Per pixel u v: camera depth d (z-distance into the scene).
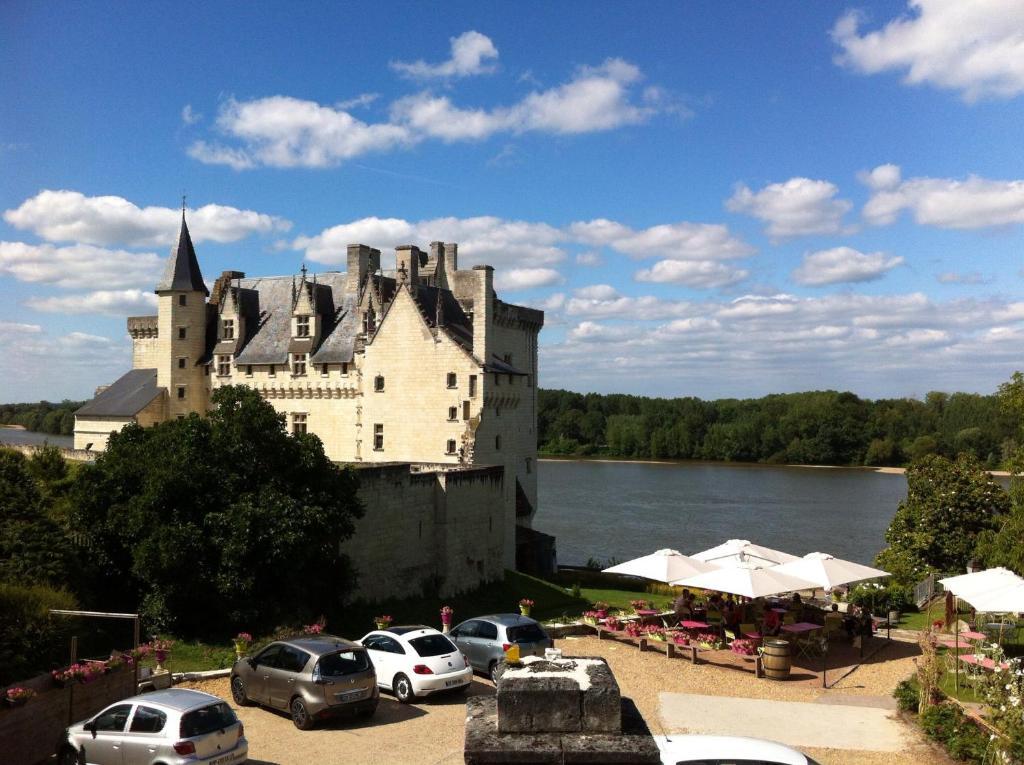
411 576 50.25
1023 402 44.50
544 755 8.88
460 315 71.00
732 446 196.50
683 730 22.44
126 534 35.84
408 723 22.69
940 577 48.19
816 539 91.44
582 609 51.91
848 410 187.88
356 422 67.00
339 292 74.44
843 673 28.78
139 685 24.27
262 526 35.75
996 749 19.39
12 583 29.55
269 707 23.73
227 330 75.50
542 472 178.00
